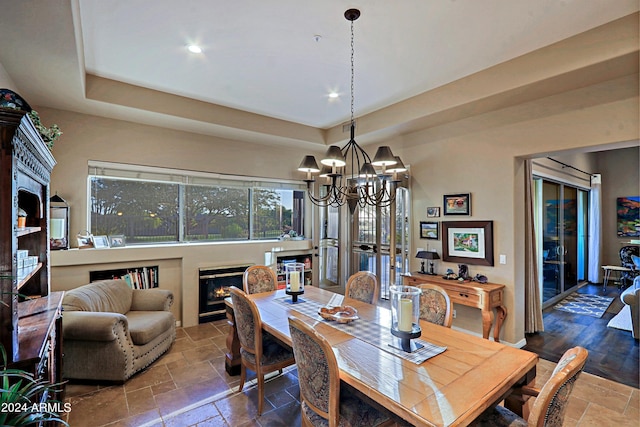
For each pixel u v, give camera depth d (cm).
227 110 412
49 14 184
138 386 270
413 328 176
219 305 452
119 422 222
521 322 357
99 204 384
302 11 218
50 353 191
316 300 286
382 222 507
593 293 611
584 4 211
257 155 502
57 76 269
